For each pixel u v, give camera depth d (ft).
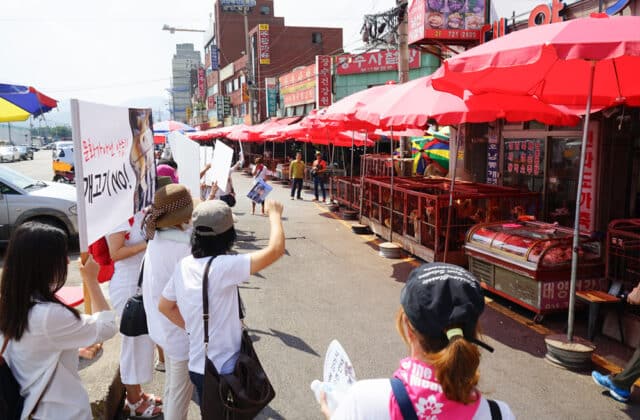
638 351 13.39
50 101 18.94
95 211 9.63
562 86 19.65
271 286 24.73
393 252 30.83
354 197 45.98
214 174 22.08
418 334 4.53
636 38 12.07
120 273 12.78
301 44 152.25
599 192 26.18
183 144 18.66
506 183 34.73
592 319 17.54
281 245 8.63
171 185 10.62
